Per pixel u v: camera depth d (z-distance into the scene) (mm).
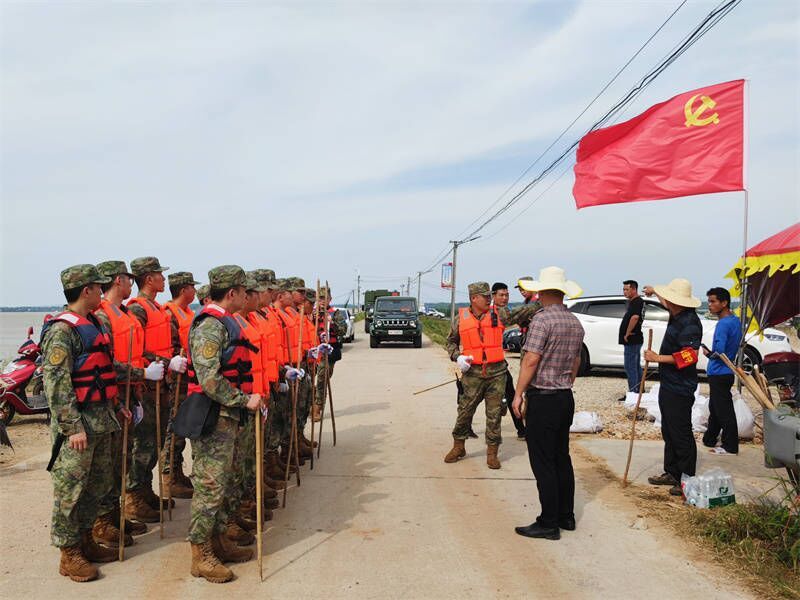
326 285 7152
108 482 3936
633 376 9703
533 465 4504
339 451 7008
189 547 4227
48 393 3535
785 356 7586
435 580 3715
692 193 6441
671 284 5484
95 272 3824
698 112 6426
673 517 4789
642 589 3605
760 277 7547
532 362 4441
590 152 7117
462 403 6434
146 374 4469
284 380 5770
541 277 4766
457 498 5328
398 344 25062
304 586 3623
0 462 6375
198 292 5633
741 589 3605
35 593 3500
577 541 4352
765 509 4586
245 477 4602
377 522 4727
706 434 7242
